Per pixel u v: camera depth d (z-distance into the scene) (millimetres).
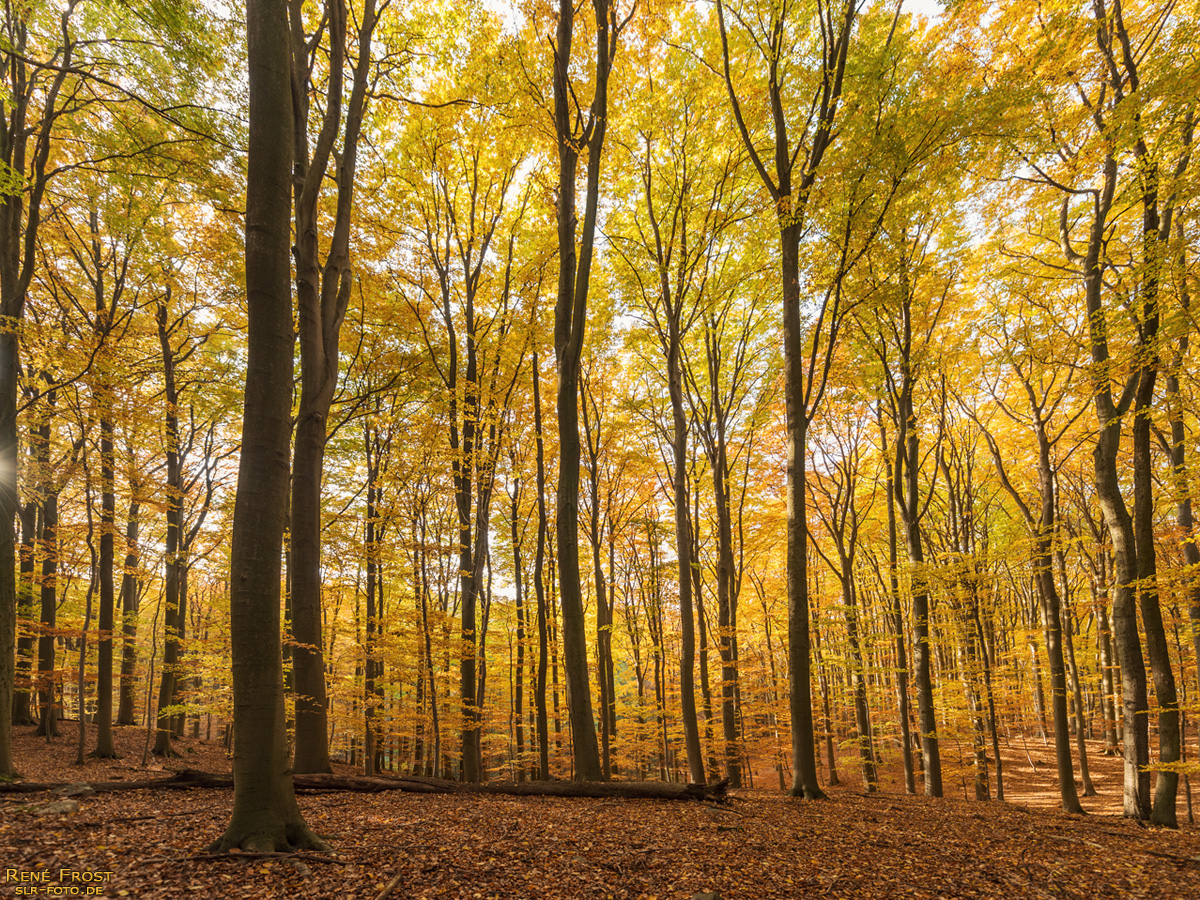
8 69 10484
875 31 12594
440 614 12422
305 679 9039
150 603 17625
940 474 24109
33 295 14453
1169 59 8586
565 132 10383
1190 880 6125
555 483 19000
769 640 22719
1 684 8328
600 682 16953
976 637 17609
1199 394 12711
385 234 14992
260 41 5289
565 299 9852
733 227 15688
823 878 5488
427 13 14352
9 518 8688
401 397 15305
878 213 11211
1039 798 18547
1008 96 9625
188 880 4195
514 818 6855
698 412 19797
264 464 5027
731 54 13984
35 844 4828
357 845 5262
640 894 4730
